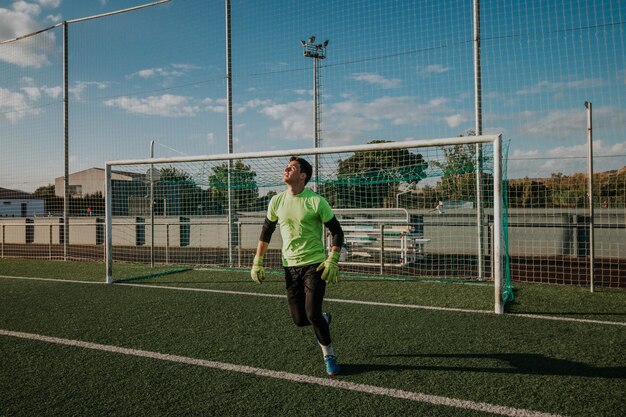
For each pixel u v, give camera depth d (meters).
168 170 10.66
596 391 3.06
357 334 4.49
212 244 15.49
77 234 18.58
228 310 5.61
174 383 3.26
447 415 2.72
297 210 3.48
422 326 4.78
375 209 10.66
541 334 4.44
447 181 9.66
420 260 11.20
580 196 10.16
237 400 2.96
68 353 3.97
